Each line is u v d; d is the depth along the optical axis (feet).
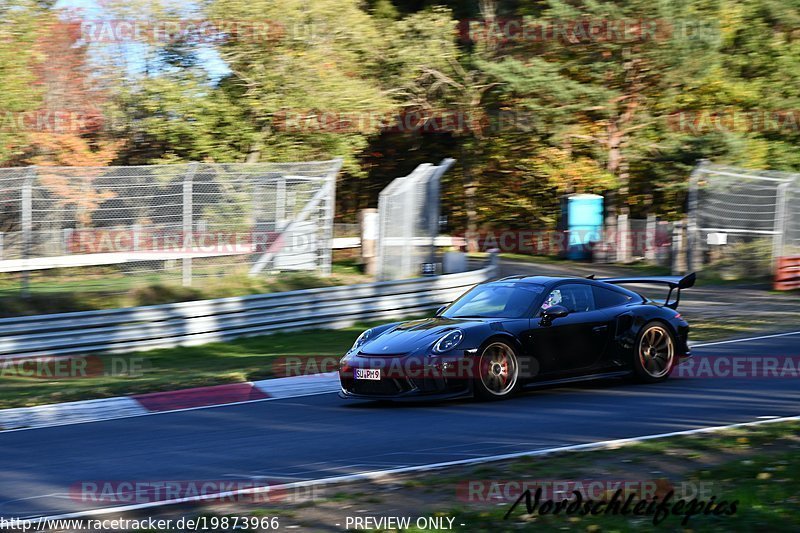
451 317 51.57
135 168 83.82
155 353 74.08
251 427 43.14
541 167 155.84
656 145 154.10
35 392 56.80
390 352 47.09
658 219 168.14
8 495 31.50
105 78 116.06
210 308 78.02
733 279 119.14
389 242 94.07
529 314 49.62
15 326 69.67
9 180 79.46
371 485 30.42
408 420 42.63
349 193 180.45
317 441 38.75
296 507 28.02
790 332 72.74
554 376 49.21
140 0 114.21
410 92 148.66
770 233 119.96
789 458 31.30
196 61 120.47
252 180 88.48
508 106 152.15
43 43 108.68
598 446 34.73
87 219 81.97
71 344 71.97
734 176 121.19
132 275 83.51
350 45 131.34
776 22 159.12
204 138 118.11
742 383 50.62
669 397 46.68
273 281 88.84
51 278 81.00
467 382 46.62
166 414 48.49
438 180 101.55
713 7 145.28
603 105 146.82
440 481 30.25
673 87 150.30
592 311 51.47
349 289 86.48
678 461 31.86
